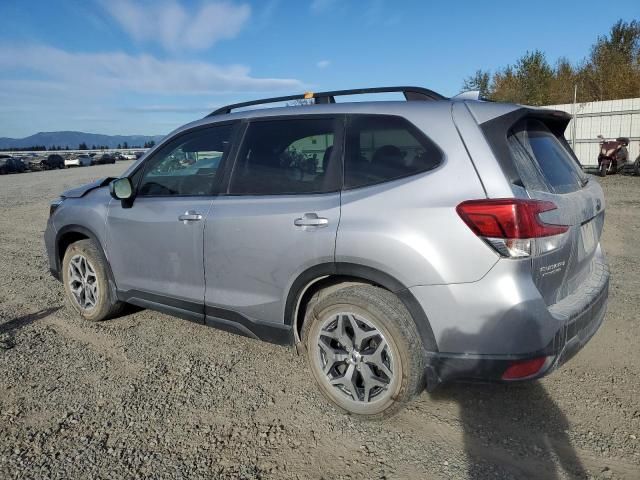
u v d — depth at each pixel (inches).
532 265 102.0
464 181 107.1
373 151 120.9
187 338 171.5
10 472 104.8
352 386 120.4
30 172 1814.7
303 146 131.3
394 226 109.8
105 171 1569.9
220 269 140.0
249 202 134.8
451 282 104.4
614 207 414.9
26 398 133.6
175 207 150.7
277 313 131.1
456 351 106.3
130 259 164.4
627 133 735.7
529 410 124.3
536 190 109.3
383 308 112.0
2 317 194.4
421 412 124.6
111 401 131.8
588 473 102.0
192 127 154.6
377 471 104.1
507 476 101.6
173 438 115.9
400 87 130.4
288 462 107.3
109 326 182.7
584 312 113.3
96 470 105.3
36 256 314.0
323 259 118.9
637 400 127.3
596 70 1247.5
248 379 142.9
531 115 122.3
